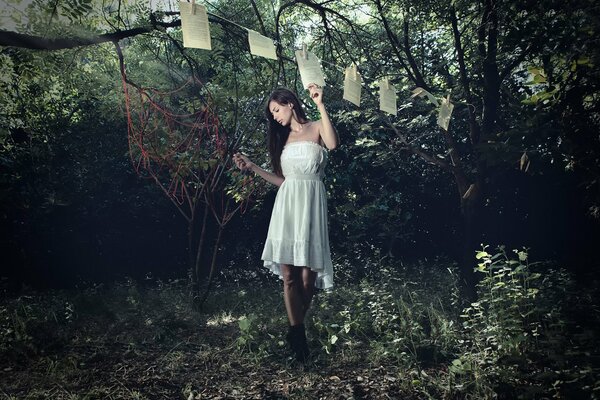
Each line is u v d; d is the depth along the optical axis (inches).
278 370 165.5
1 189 289.7
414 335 185.9
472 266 229.0
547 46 206.7
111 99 249.9
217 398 145.3
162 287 294.7
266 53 142.5
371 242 341.7
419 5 226.7
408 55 236.7
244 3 240.4
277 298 266.2
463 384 145.9
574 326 195.2
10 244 300.8
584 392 135.1
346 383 154.8
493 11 209.5
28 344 180.2
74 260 314.2
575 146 195.0
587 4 179.2
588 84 184.2
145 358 176.9
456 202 337.1
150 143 226.2
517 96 251.0
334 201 342.6
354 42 250.4
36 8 153.2
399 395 146.5
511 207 326.0
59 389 149.2
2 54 189.8
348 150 339.6
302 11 262.2
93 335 201.2
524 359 158.6
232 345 184.4
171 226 330.0
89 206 314.0
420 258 341.4
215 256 240.8
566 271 285.0
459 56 225.3
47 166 305.4
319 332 195.8
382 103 159.6
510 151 195.6
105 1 185.9
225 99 228.7
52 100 295.0
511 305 188.1
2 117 286.4
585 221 314.5
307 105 299.4
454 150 238.8
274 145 181.0
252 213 333.1
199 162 228.2
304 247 168.2
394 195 333.7
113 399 143.4
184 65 260.8
